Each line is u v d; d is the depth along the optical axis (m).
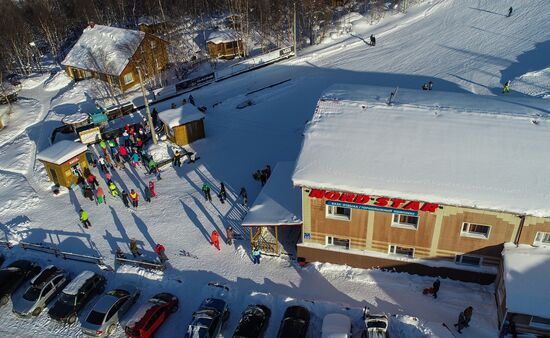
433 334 20.47
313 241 25.08
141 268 26.14
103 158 38.28
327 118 26.23
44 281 24.55
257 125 42.97
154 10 81.25
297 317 21.17
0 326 23.52
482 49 53.03
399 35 62.25
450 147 23.20
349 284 24.16
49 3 86.44
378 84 49.06
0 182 37.47
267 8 73.38
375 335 19.97
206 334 20.75
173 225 29.97
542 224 20.47
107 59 57.09
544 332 19.59
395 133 24.48
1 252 28.81
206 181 34.56
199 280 25.28
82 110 51.66
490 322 21.25
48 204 33.38
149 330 21.58
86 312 23.78
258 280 24.97
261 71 57.38
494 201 20.34
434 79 48.03
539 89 41.16
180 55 67.44
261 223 25.14
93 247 28.56
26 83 62.19
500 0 64.56
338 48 61.09
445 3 68.69
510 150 22.59
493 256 22.23
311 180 22.44
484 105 26.59
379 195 21.69
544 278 20.03
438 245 22.81
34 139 45.50
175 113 40.03
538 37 52.47
